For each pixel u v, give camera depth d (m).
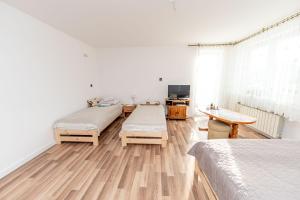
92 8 2.24
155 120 2.97
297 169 1.14
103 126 3.14
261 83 3.37
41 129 2.66
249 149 1.46
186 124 4.21
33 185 1.81
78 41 3.95
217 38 3.99
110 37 3.80
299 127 2.61
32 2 2.03
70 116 3.23
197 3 2.12
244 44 3.92
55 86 3.05
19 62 2.24
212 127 2.86
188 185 1.80
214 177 1.27
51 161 2.34
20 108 2.26
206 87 4.80
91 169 2.13
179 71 4.90
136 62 4.98
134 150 2.68
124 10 2.32
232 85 4.59
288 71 2.68
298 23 2.49
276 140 1.66
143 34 3.57
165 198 1.61
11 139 2.12
